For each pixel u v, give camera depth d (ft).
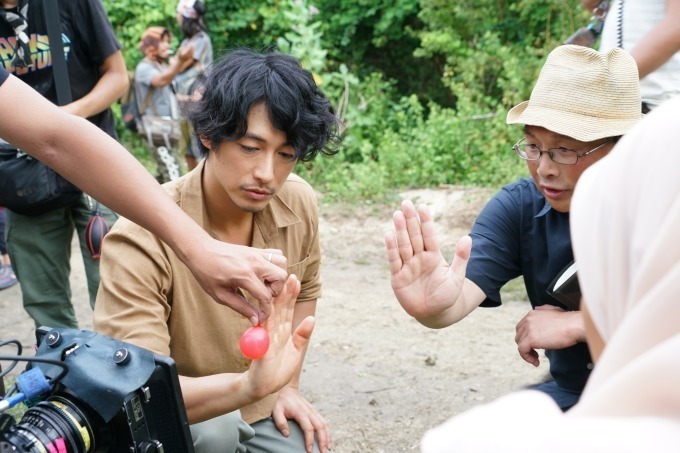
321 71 31.73
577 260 3.19
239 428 7.90
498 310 16.16
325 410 12.55
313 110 7.41
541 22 27.99
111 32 11.60
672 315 2.60
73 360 5.90
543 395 2.99
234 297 6.52
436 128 25.29
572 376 7.95
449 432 2.89
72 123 6.55
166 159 21.44
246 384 6.69
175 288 7.53
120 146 6.68
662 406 2.54
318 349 14.67
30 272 11.81
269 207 8.16
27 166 11.06
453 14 28.84
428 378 13.48
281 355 6.76
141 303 7.26
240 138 7.12
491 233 8.13
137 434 5.74
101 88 11.57
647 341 2.65
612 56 7.22
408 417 12.28
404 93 33.40
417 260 6.92
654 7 9.65
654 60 8.92
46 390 5.76
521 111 8.07
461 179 24.12
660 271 2.72
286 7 30.99
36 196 11.09
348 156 27.50
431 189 23.31
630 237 2.93
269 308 6.54
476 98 27.40
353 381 13.46
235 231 8.04
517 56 26.78
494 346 14.57
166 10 29.91
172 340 7.82
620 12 9.91
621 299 2.96
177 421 5.96
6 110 6.48
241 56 7.39
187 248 6.47
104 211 11.91
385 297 17.12
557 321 7.49
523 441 2.70
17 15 10.94
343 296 17.22
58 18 11.07
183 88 21.04
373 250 20.16
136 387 5.70
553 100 7.17
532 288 8.30
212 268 6.40
